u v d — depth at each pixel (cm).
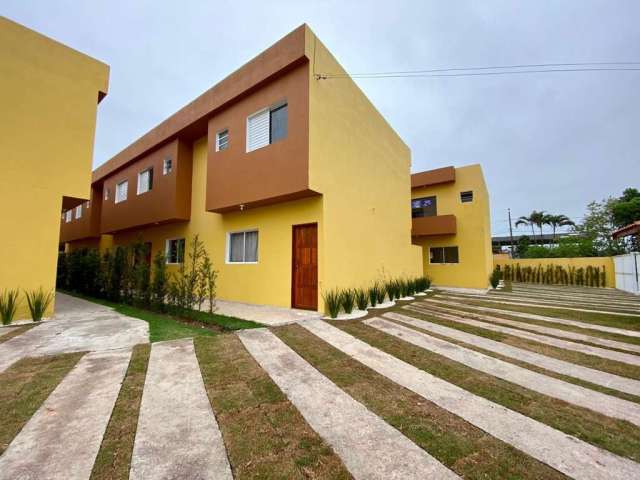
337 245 813
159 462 205
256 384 338
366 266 975
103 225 1532
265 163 796
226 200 892
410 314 781
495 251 5062
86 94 758
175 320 675
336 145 834
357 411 285
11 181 640
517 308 917
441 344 515
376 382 354
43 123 688
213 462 207
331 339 530
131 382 333
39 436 232
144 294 847
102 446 221
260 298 873
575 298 1219
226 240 991
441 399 314
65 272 1371
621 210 2480
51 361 394
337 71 860
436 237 1817
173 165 1118
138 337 512
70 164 722
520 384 356
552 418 280
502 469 207
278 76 784
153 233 1338
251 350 456
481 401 311
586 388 348
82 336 518
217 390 321
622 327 657
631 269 1506
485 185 1886
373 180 1068
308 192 737
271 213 867
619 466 214
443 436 246
